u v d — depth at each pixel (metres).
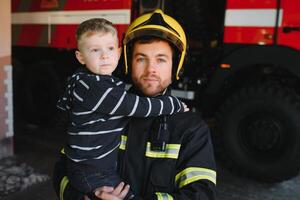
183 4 4.54
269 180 3.69
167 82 1.44
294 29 3.34
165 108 1.36
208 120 4.54
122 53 1.54
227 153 3.83
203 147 1.33
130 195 1.29
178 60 1.47
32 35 5.22
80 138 1.35
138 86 1.45
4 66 4.00
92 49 1.37
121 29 4.27
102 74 1.38
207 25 4.54
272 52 3.47
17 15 5.36
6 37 3.97
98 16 4.46
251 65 3.61
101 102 1.32
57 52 5.31
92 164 1.33
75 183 1.35
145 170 1.32
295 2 3.31
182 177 1.29
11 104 4.14
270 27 3.45
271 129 3.57
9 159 4.11
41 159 4.16
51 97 5.30
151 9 4.21
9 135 4.17
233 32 3.65
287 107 3.46
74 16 4.70
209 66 4.21
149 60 1.40
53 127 5.43
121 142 1.39
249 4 3.53
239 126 3.73
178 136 1.33
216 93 3.86
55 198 3.23
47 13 5.00
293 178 3.90
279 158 3.57
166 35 1.37
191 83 4.14
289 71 3.47
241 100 3.68
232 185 3.64
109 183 1.33
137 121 1.38
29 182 3.53
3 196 3.23
